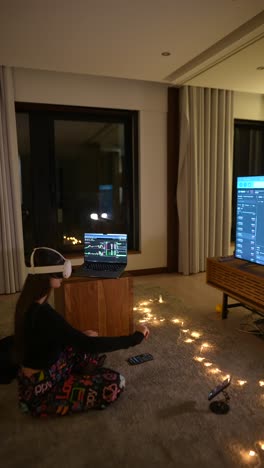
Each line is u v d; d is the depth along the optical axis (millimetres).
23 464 1383
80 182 4148
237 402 1752
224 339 2467
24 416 1670
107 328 2348
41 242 3979
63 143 3973
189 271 4320
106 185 4289
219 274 2736
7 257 3529
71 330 1528
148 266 4352
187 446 1467
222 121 4215
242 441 1491
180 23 2285
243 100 4539
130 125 4211
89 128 4086
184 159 4121
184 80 3559
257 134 4930
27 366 1544
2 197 3432
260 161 4969
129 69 3178
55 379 1617
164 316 2898
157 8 2084
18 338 1482
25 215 3873
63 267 1542
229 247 4512
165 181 4285
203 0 2002
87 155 4125
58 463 1387
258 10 2125
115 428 1576
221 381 1940
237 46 2652
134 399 1785
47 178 3910
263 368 2076
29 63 3021
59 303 2385
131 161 4285
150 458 1406
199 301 3281
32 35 2453
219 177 4312
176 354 2250
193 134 4043
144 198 4219
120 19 2221
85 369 1801
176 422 1610
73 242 4211
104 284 2291
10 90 3348
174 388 1879
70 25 2301
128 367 2094
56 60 2951
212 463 1378
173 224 4344
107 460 1399
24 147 3781
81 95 3754
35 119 3762
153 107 4066
